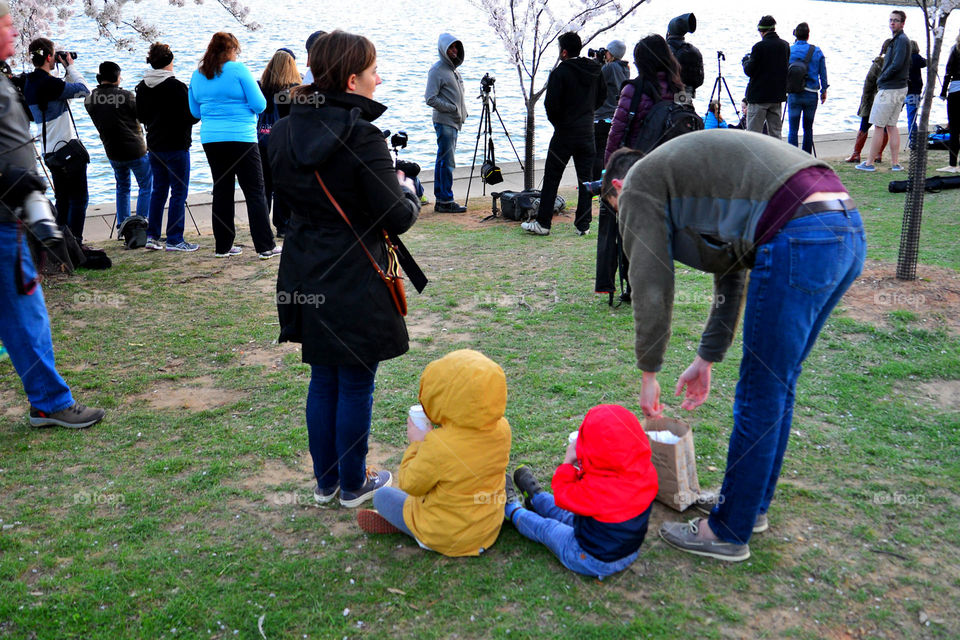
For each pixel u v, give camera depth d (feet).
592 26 41.01
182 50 93.04
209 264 22.36
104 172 45.16
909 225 18.11
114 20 29.99
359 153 8.69
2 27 10.92
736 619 8.05
